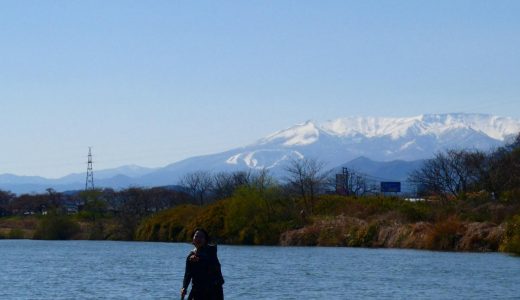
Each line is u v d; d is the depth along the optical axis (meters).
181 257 105.69
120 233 179.38
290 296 54.47
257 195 138.88
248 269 79.44
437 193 148.62
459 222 108.69
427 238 109.19
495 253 97.69
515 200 119.88
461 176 156.38
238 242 136.75
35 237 190.38
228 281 66.31
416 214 124.31
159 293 57.53
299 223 135.12
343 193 186.38
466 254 96.19
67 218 191.62
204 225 143.12
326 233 127.06
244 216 137.75
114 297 55.44
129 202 191.38
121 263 94.31
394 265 80.75
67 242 169.12
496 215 111.62
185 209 162.12
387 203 136.88
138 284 65.19
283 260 92.31
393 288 59.00
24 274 79.06
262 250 114.62
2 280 71.88
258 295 55.22
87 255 113.94
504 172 146.25
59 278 73.50
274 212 138.50
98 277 73.62
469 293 54.97
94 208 199.25
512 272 70.69
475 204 125.00
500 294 54.22
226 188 192.50
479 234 103.81
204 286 30.19
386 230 117.88
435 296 53.47
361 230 121.38
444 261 84.50
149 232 165.62
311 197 147.38
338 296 54.25
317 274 72.25
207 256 30.39
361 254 99.94
